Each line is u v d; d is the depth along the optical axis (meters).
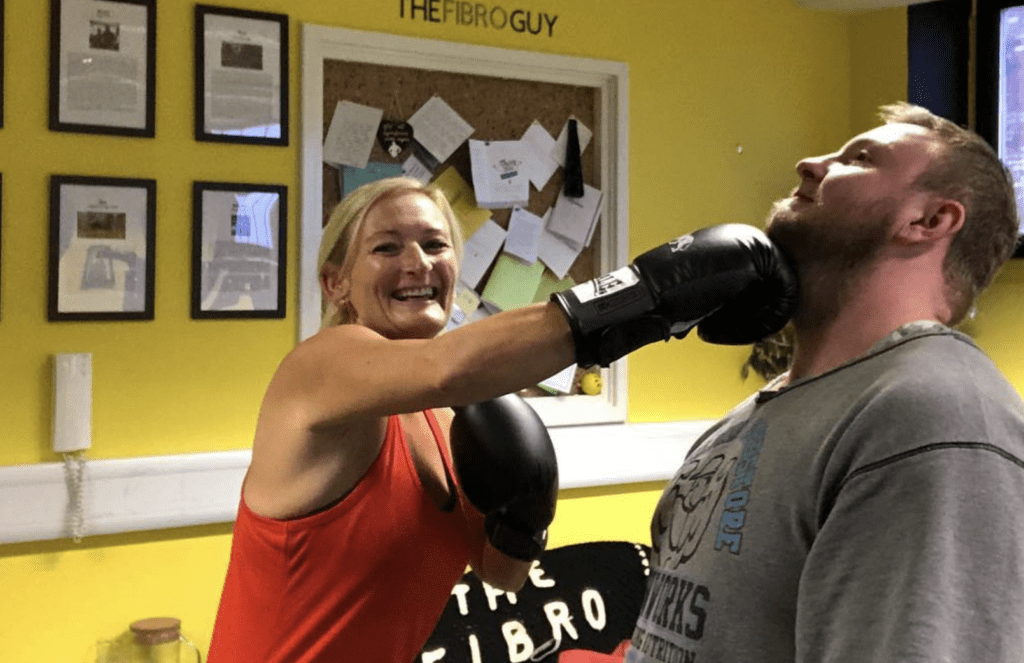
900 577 0.92
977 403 0.97
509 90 3.37
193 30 2.88
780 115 3.80
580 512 3.45
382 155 3.18
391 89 3.19
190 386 2.90
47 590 2.73
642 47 3.54
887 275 1.15
